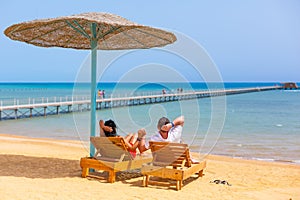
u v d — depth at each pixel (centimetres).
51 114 2681
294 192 530
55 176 571
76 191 480
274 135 1543
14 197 432
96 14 543
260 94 7062
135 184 538
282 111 3091
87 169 568
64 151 941
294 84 10506
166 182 555
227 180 600
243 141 1333
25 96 5412
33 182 519
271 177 643
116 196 465
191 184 553
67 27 626
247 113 2877
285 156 1038
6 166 641
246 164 810
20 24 522
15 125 1975
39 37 656
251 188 548
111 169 537
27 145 1054
